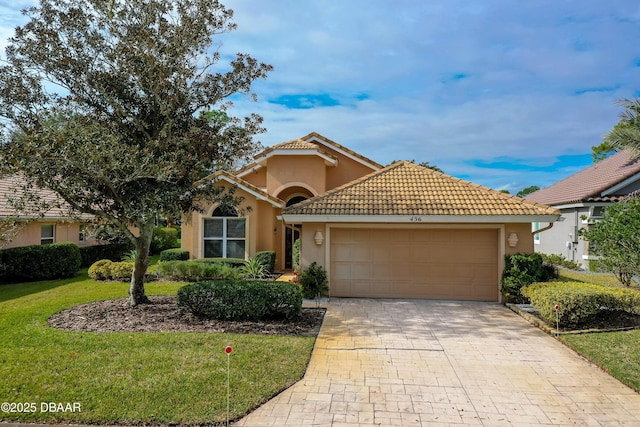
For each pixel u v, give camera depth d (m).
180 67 10.59
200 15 10.70
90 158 8.81
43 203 9.90
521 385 6.62
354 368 7.25
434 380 6.78
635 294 9.54
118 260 24.16
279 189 20.16
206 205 18.64
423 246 13.52
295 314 10.44
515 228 12.90
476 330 9.73
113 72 10.39
